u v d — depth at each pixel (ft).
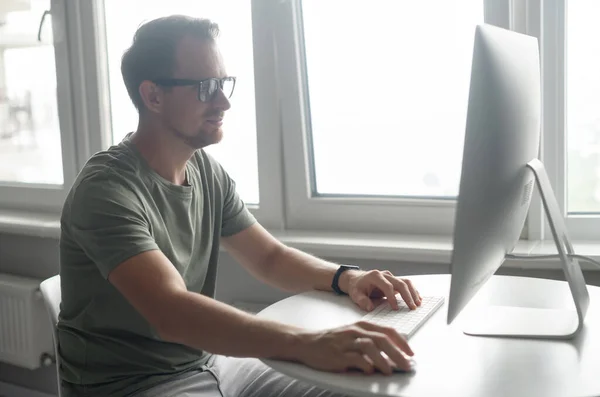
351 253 6.63
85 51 8.25
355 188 7.34
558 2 6.18
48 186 8.88
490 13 6.30
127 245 4.32
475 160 3.49
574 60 6.30
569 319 4.38
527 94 4.12
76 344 4.93
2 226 8.30
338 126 7.29
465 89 6.64
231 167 7.81
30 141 9.09
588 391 3.40
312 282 5.27
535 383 3.49
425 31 6.72
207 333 3.97
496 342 4.07
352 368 3.70
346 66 7.13
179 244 5.09
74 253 4.84
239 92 7.57
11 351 8.28
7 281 8.30
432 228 6.95
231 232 5.78
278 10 7.09
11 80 9.12
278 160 7.41
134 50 5.12
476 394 3.37
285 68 7.19
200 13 7.63
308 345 3.77
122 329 4.85
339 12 7.05
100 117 8.31
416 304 4.68
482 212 3.63
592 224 6.41
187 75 5.01
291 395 4.94
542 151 6.37
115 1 8.16
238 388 5.25
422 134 6.92
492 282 5.25
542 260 5.92
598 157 6.38
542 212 6.42
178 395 4.79
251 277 7.27
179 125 5.05
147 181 4.93
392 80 6.95
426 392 3.40
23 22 8.86
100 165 4.80
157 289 4.14
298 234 7.25
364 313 4.64
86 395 4.92
